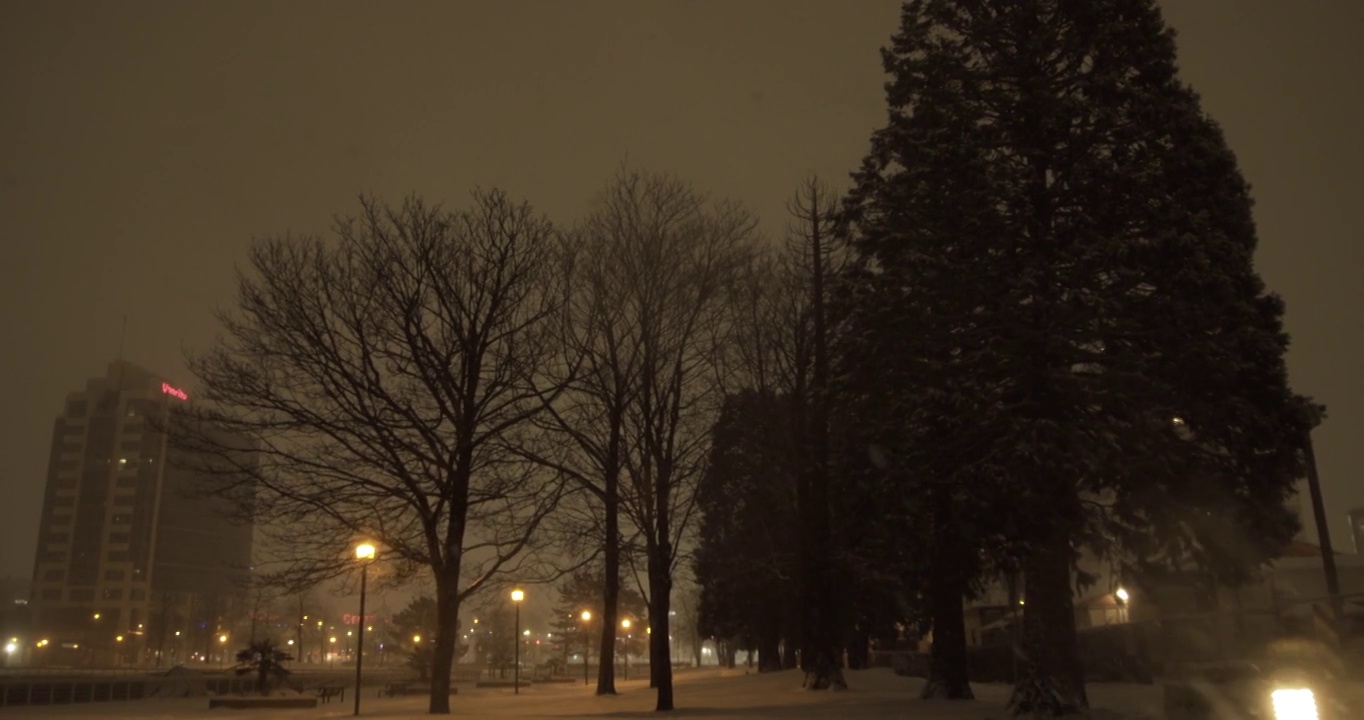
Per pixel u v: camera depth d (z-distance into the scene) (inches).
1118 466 828.6
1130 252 828.0
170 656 5826.8
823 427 1337.4
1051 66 944.9
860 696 1205.1
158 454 6481.3
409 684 2172.7
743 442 1482.5
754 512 1679.4
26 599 7416.3
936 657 1133.1
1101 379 846.5
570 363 1181.7
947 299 894.4
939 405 875.4
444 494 1048.8
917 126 952.9
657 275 1192.2
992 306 881.5
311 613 5078.7
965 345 898.1
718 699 1280.8
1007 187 873.5
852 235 1042.1
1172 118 881.5
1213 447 884.0
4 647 5654.5
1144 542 893.2
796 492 1465.3
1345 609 1247.5
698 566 1905.8
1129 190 863.7
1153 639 1374.3
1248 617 1278.3
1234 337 842.8
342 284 1064.8
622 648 4793.3
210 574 6673.2
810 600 1341.0
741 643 2583.7
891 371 934.4
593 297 1199.6
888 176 1018.7
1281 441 859.4
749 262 1311.5
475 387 1079.0
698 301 1202.6
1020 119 926.4
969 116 920.9
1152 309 856.3
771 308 1414.9
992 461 831.7
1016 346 846.5
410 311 1053.2
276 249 1056.8
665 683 1108.5
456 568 1058.1
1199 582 918.4
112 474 6422.2
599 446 1233.4
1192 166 877.2
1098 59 914.7
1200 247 823.7
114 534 6279.5
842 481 1061.8
